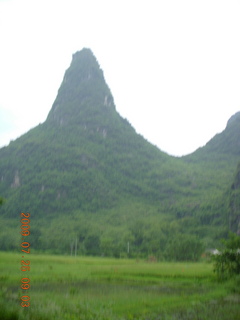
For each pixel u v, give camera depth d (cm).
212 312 1642
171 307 1734
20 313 1162
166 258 5966
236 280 2356
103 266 3669
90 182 14275
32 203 12812
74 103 19700
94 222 10994
